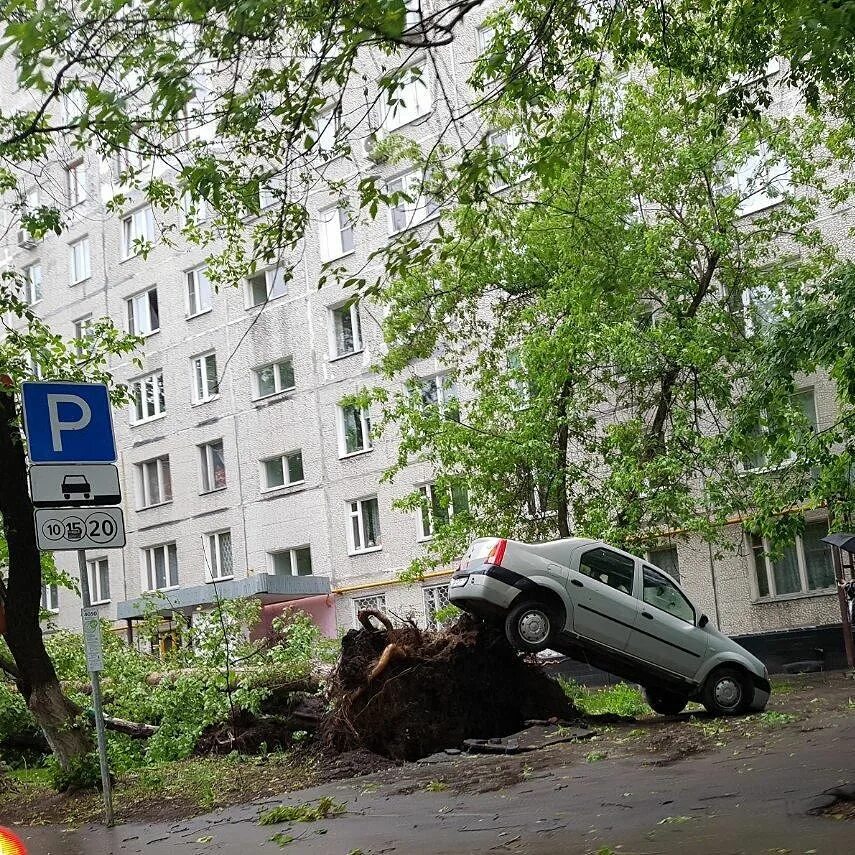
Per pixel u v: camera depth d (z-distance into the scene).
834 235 28.70
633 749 12.82
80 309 50.38
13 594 14.84
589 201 22.72
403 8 8.75
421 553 37.31
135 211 48.03
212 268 16.34
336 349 40.28
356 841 9.12
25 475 14.84
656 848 7.35
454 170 10.91
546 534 24.62
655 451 24.08
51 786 15.24
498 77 11.26
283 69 9.85
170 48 9.39
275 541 41.91
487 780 11.70
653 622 16.09
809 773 9.54
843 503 20.84
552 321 23.86
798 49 12.27
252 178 10.71
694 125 23.83
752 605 29.86
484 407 23.86
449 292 24.11
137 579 47.41
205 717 16.61
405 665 15.02
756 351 20.05
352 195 38.22
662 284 24.20
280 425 41.88
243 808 11.87
